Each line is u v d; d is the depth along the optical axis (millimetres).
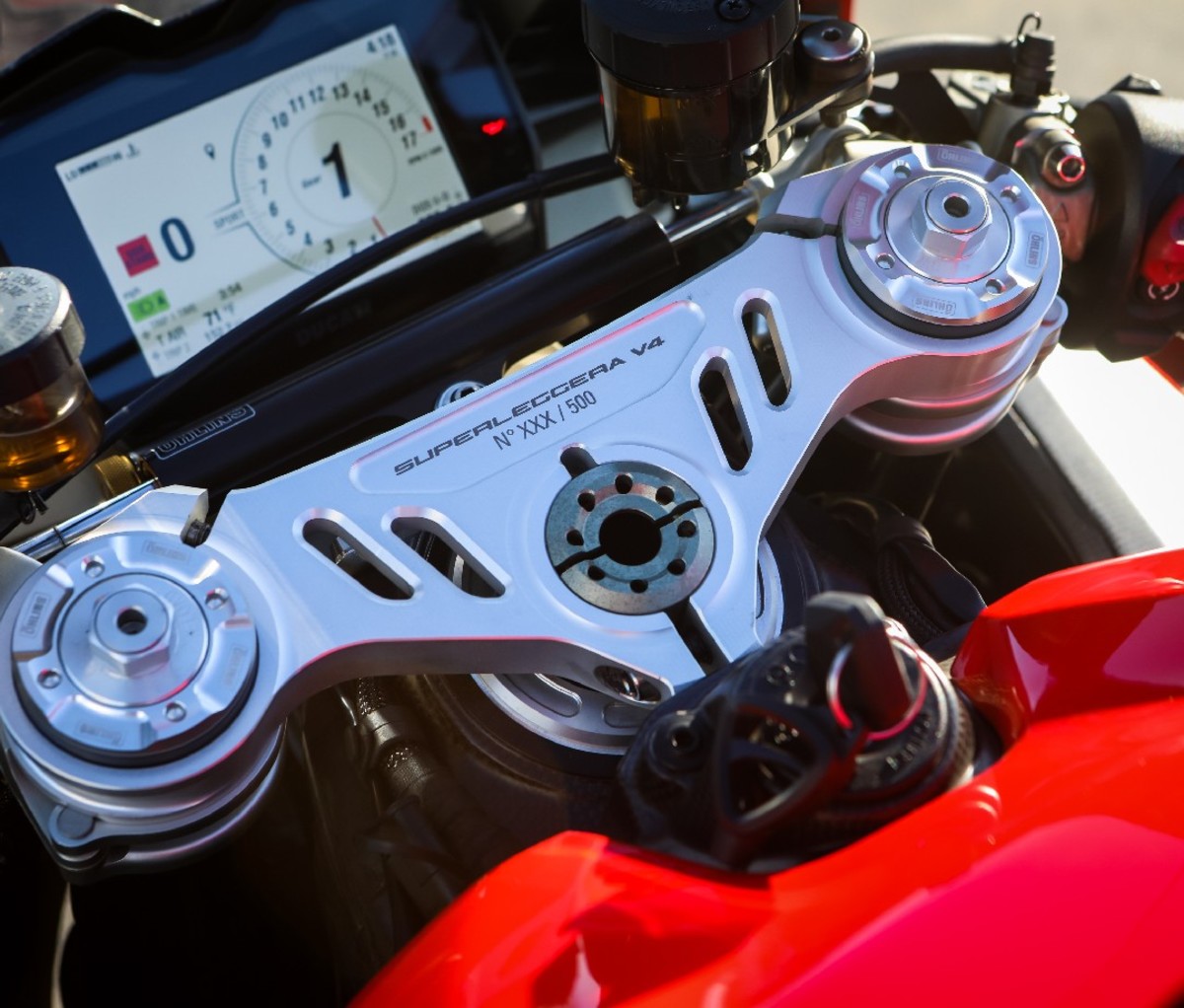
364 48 1363
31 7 1646
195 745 738
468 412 864
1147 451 1226
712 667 802
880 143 1084
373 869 896
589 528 824
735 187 998
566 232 1474
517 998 600
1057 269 919
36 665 733
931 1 3320
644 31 879
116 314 1270
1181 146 1080
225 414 996
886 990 547
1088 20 3293
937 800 628
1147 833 587
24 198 1257
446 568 883
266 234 1321
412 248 1239
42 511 914
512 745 857
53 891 1036
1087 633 718
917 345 891
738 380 884
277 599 795
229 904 994
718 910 607
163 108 1300
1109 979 543
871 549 991
